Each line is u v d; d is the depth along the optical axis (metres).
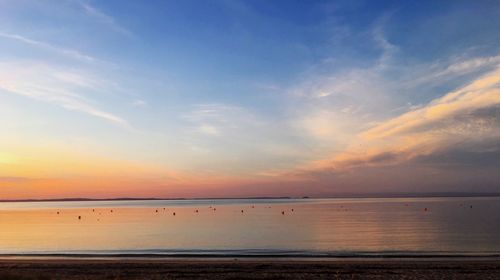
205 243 48.50
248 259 34.59
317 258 35.03
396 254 36.88
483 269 27.14
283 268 27.91
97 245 47.91
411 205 192.62
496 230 59.41
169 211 164.25
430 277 24.30
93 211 175.00
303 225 73.81
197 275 25.19
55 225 84.00
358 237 52.16
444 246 42.81
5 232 67.12
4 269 27.97
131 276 24.67
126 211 170.62
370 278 24.03
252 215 118.25
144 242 50.53
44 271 26.88
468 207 156.62
